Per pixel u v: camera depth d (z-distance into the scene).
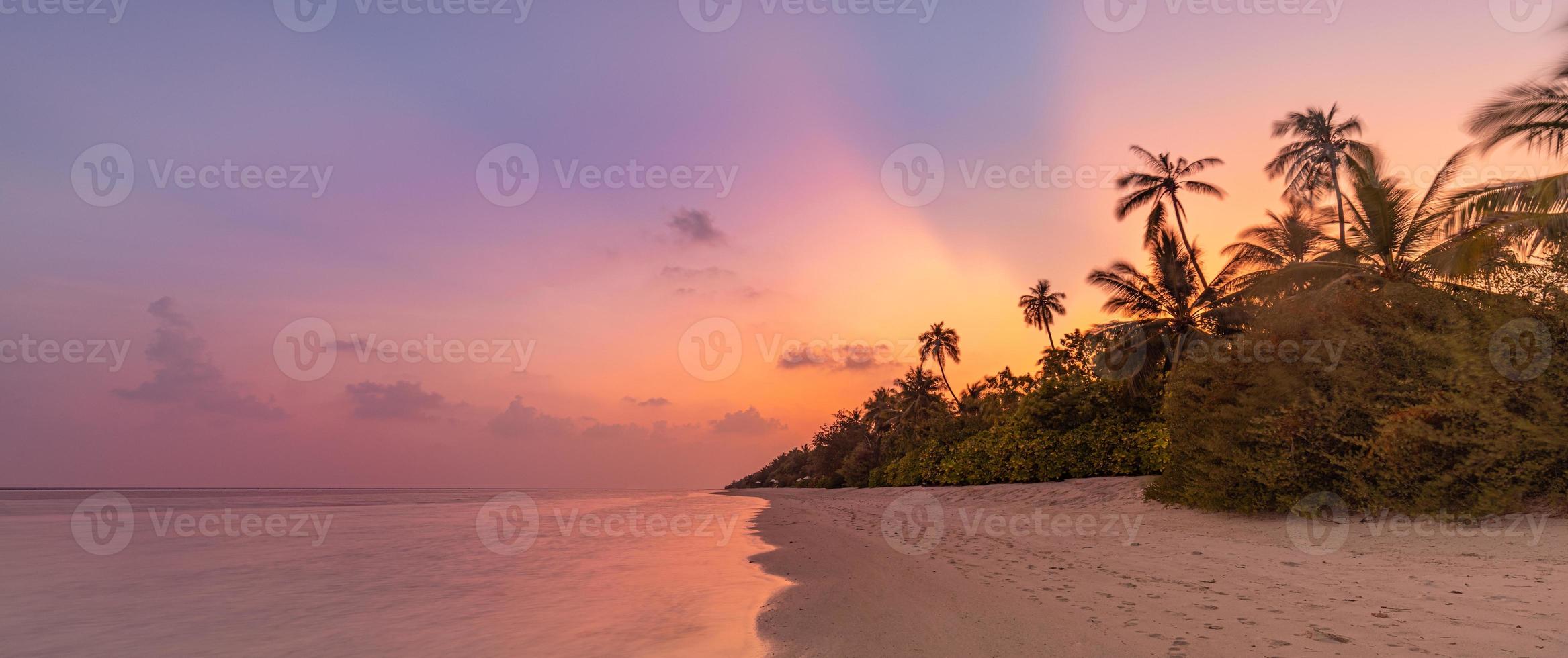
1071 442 27.84
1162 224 33.31
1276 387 13.62
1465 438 10.78
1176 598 7.08
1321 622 5.82
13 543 16.38
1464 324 12.10
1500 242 16.56
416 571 11.15
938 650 5.46
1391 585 7.36
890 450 62.91
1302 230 27.39
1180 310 29.98
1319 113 29.22
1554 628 5.32
